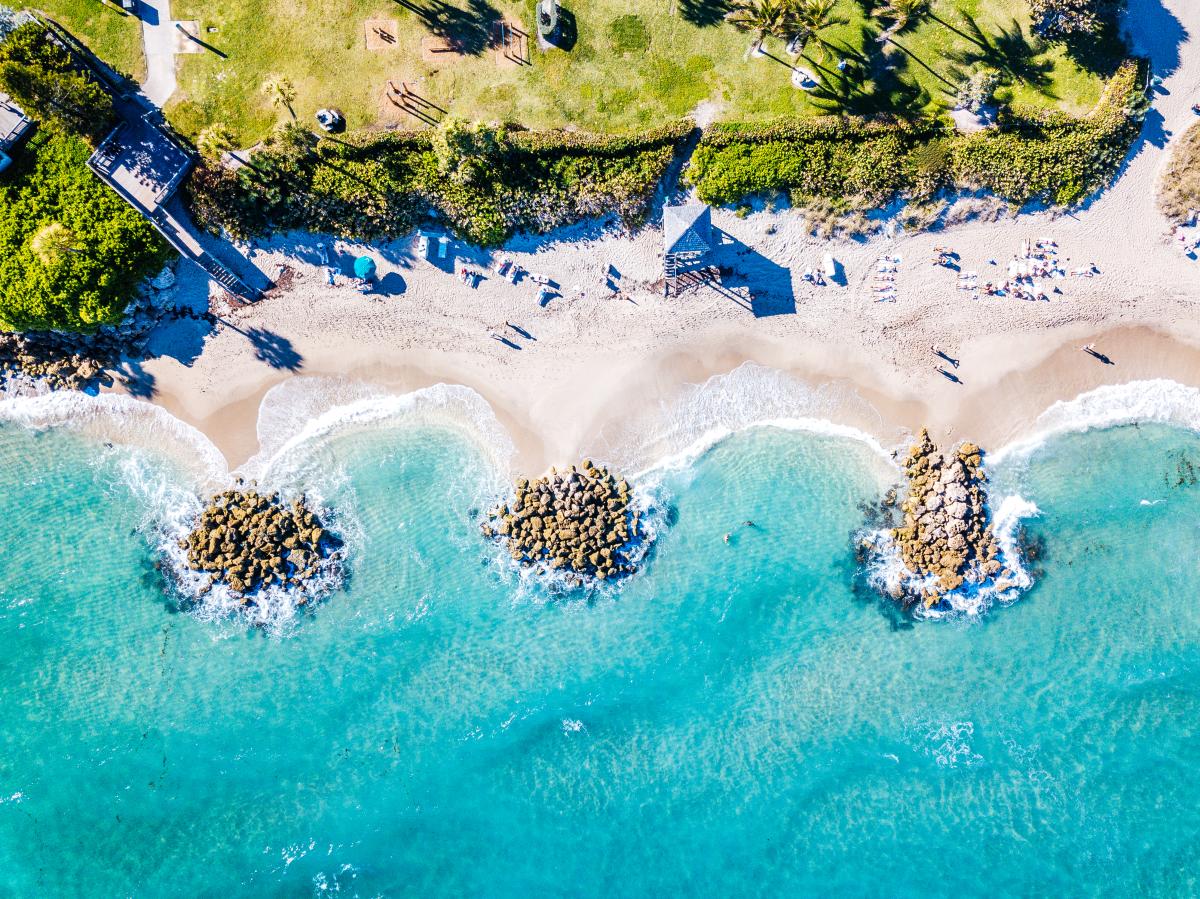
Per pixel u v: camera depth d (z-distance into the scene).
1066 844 37.66
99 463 37.72
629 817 37.75
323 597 37.66
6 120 33.38
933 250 37.75
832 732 38.16
